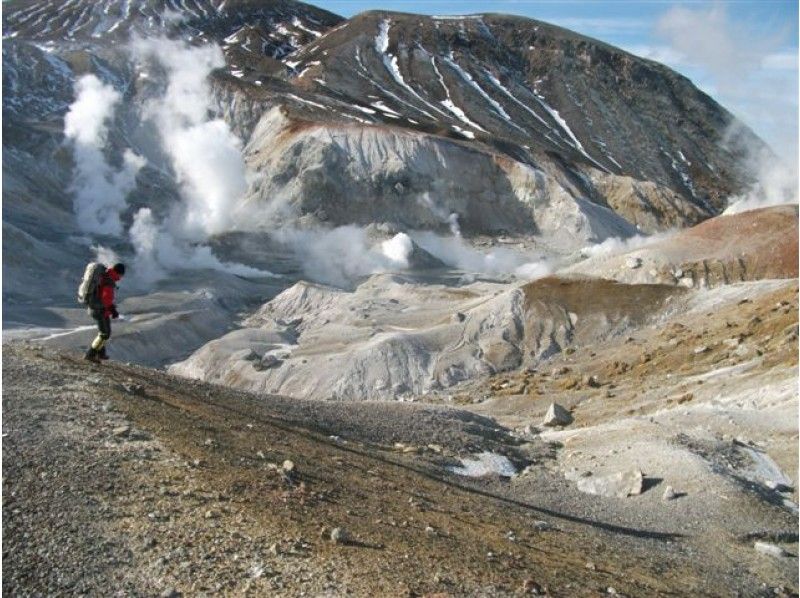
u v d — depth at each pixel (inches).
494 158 5920.3
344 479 645.3
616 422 1243.2
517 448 1093.1
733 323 2015.3
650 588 598.5
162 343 3351.4
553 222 5629.9
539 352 2645.2
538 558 582.6
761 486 960.9
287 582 406.6
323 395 2659.9
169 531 438.6
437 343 2783.0
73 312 3489.2
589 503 890.7
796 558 792.3
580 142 7381.9
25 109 6008.9
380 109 6875.0
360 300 3695.9
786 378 1390.3
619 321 2625.5
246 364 2930.6
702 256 2842.0
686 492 914.1
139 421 593.6
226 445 606.2
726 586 679.7
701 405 1368.1
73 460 498.0
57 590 384.5
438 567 473.1
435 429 1059.9
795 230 2802.7
